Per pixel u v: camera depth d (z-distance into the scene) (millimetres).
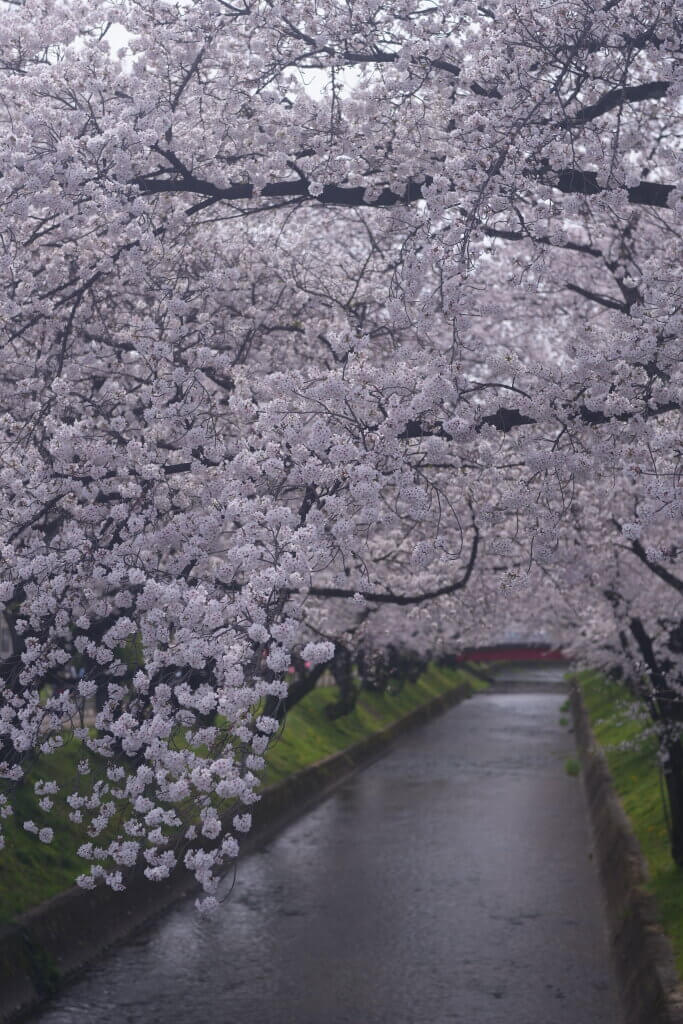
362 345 11578
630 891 20969
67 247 12812
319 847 32375
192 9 12242
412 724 73375
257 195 12742
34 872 19797
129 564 10969
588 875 28234
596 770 39688
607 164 11492
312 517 10391
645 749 36688
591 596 24828
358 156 12945
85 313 13836
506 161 11453
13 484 11570
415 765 53938
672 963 16031
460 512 17031
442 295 10922
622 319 11273
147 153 12391
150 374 13375
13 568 10891
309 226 19469
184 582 10344
